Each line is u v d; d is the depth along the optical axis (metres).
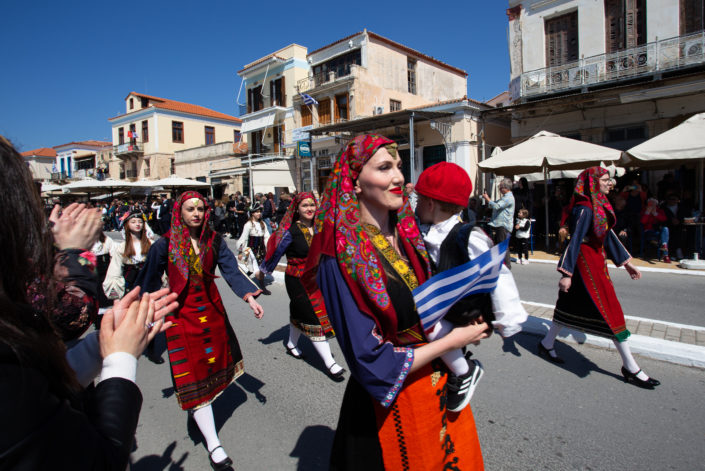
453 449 1.51
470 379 1.52
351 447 1.49
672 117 13.00
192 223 2.87
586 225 3.44
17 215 0.86
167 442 3.02
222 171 27.72
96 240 1.64
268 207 15.60
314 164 24.14
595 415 3.06
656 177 13.20
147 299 1.20
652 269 8.33
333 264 1.39
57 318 1.42
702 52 12.25
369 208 1.50
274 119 26.75
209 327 2.85
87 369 1.16
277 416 3.30
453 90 26.92
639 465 2.51
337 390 3.71
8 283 0.85
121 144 39.75
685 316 5.31
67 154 51.31
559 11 15.11
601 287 3.52
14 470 0.67
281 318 6.01
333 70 23.67
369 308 1.34
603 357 4.05
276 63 26.52
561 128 15.27
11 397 0.70
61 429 0.76
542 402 3.28
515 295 1.42
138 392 1.05
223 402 3.55
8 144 0.90
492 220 9.60
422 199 1.66
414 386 1.40
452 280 1.36
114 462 0.86
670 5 12.89
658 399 3.24
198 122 40.12
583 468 2.51
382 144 1.41
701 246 9.03
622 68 13.59
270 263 4.09
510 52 16.50
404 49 23.50
